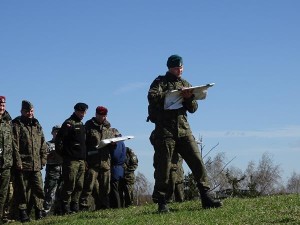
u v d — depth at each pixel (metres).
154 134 10.33
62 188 14.16
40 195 13.74
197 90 10.11
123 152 15.42
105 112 14.93
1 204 12.24
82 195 14.56
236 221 9.03
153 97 10.13
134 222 9.56
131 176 16.05
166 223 9.15
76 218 11.64
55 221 11.58
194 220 9.23
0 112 12.27
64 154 14.16
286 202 10.69
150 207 12.40
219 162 22.92
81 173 14.29
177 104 10.12
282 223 8.80
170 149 10.17
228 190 19.56
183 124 10.23
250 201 11.30
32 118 13.77
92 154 14.69
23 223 12.42
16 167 13.07
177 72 10.38
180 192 14.14
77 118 14.33
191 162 10.34
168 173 10.26
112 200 15.25
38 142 13.78
